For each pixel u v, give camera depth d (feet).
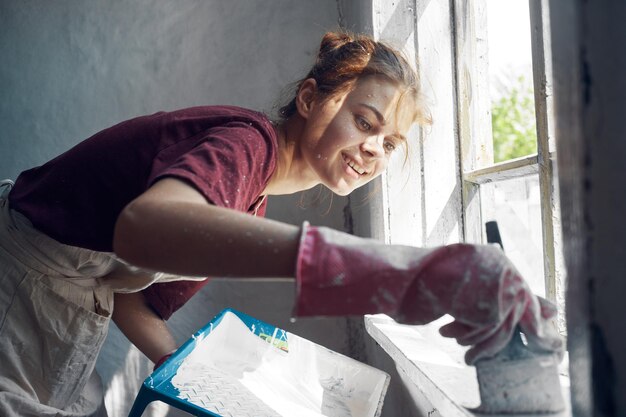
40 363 3.69
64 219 3.39
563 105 1.57
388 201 5.18
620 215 1.43
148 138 3.12
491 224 2.17
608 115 1.43
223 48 6.80
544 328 1.94
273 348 4.03
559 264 3.37
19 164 7.25
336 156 3.33
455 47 5.11
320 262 1.77
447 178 5.12
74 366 3.85
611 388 1.44
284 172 3.53
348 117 3.29
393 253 1.83
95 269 3.67
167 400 2.95
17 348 3.60
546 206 3.43
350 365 4.00
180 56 6.91
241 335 4.03
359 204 6.32
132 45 7.04
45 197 3.45
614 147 1.43
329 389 3.92
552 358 1.91
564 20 1.53
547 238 3.43
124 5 7.06
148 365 6.79
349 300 1.79
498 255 1.81
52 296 3.63
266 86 6.70
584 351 1.52
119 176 3.22
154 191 2.07
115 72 7.07
